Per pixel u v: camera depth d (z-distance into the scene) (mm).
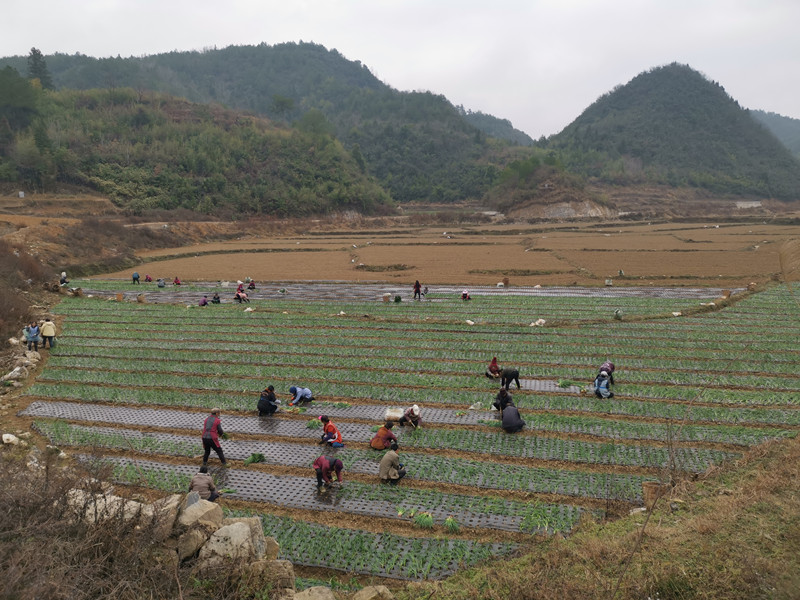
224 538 8461
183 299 45000
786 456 13711
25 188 104625
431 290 49656
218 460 15945
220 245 90375
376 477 14898
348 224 130125
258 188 135500
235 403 20781
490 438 17266
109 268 63000
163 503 9000
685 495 12320
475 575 9938
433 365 25812
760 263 60656
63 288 44812
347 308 40250
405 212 171625
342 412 19875
